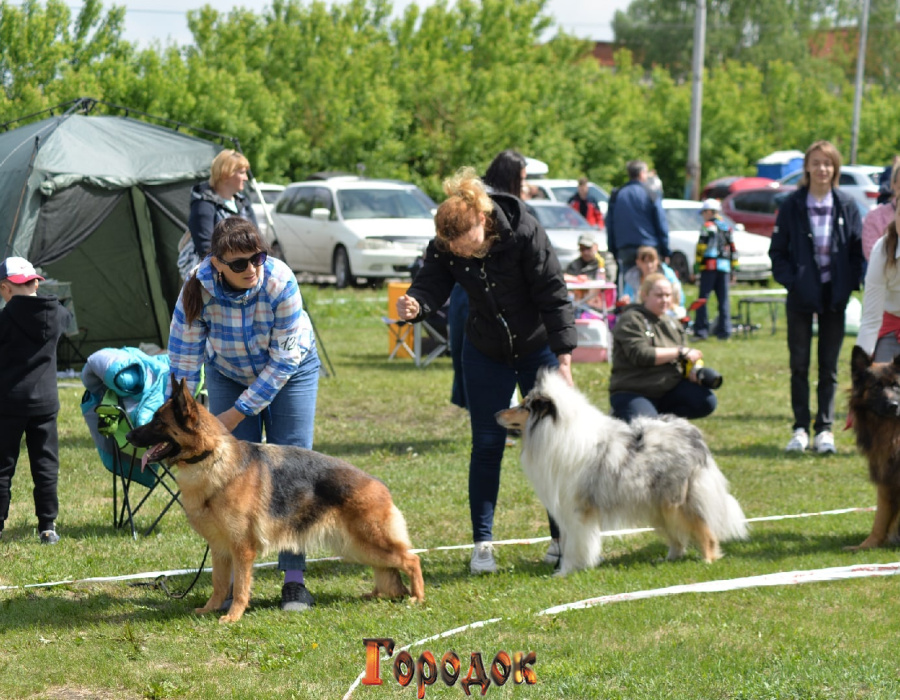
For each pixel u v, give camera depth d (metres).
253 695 3.86
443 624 4.68
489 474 5.66
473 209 5.23
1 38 23.36
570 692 3.83
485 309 5.50
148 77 25.27
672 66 68.94
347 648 4.38
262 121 27.70
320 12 33.25
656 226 13.15
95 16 25.98
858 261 8.38
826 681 3.85
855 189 25.55
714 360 13.63
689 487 5.62
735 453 8.64
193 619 4.79
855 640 4.31
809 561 5.61
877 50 68.19
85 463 7.82
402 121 30.89
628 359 6.70
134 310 12.01
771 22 67.25
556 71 37.84
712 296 20.50
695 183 28.48
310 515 4.84
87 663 4.20
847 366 13.16
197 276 4.81
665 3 70.00
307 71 30.77
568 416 5.39
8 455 5.96
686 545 5.88
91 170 10.29
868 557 5.70
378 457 8.32
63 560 5.71
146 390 6.08
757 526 6.48
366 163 29.56
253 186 11.48
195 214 7.61
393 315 13.45
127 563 5.70
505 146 31.19
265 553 4.76
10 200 9.90
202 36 32.16
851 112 44.59
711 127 38.62
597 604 4.90
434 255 5.58
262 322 4.88
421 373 12.20
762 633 4.42
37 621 4.75
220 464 4.64
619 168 35.88
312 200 20.84
